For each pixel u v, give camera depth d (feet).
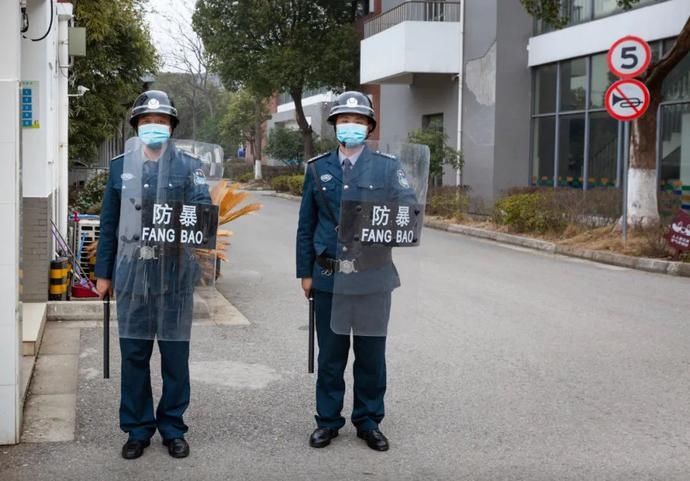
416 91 85.76
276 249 50.85
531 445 17.52
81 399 19.99
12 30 16.03
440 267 44.24
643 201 49.67
